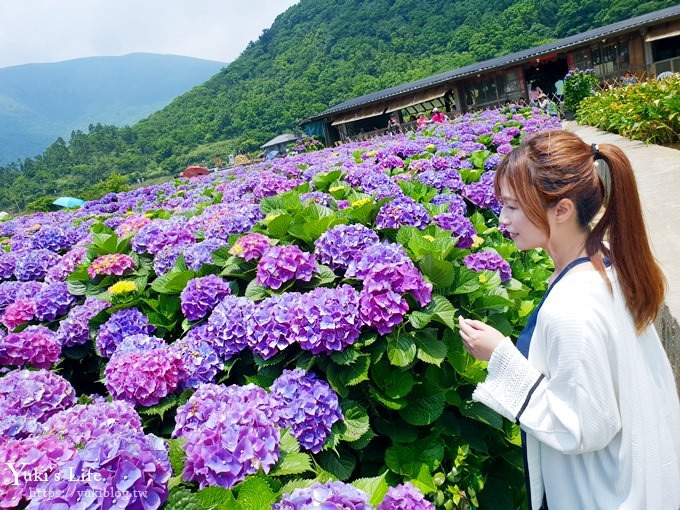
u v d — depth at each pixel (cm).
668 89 905
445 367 244
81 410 193
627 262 137
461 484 221
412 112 3297
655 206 454
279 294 258
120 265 360
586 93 1934
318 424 195
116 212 842
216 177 1129
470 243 328
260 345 228
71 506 125
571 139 143
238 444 162
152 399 226
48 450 161
